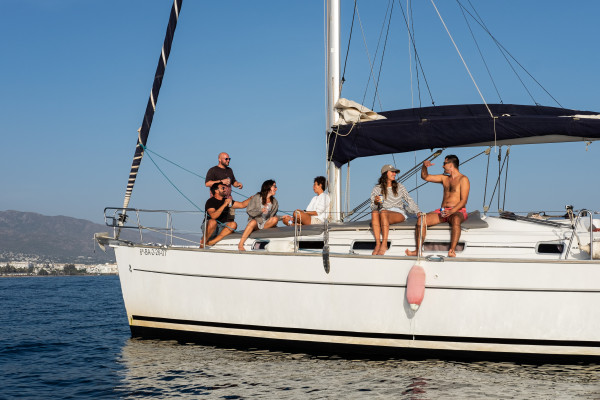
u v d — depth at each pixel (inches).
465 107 350.6
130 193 339.0
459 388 236.1
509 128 307.4
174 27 354.0
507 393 229.5
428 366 267.6
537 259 258.2
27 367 297.4
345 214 356.8
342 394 230.2
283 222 341.4
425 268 268.7
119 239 328.8
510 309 262.1
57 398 236.7
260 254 291.6
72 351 343.3
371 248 300.8
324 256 279.4
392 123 320.8
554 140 317.7
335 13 374.3
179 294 311.6
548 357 262.8
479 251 287.1
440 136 315.6
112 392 242.1
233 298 298.4
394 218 294.4
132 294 324.8
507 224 296.5
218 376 257.6
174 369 270.7
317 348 287.4
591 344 258.2
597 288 254.4
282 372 261.9
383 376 253.8
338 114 348.2
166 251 314.5
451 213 282.0
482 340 266.2
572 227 287.3
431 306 269.3
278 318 290.2
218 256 300.7
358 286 277.1
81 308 661.9
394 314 273.7
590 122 301.3
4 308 662.5
